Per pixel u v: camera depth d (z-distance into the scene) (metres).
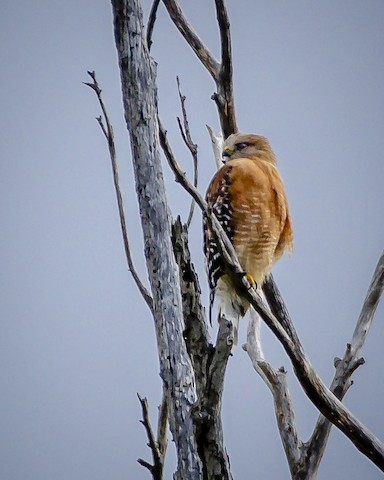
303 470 11.51
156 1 11.43
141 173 9.80
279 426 11.99
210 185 14.16
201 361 8.70
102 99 11.45
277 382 12.25
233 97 13.70
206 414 8.63
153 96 10.02
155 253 9.62
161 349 9.48
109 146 11.51
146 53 10.09
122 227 11.45
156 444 10.05
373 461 10.67
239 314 12.90
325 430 11.46
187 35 13.50
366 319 12.02
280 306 13.50
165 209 9.73
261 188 13.66
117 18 10.09
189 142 11.29
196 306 8.82
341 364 11.88
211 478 8.63
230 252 10.19
